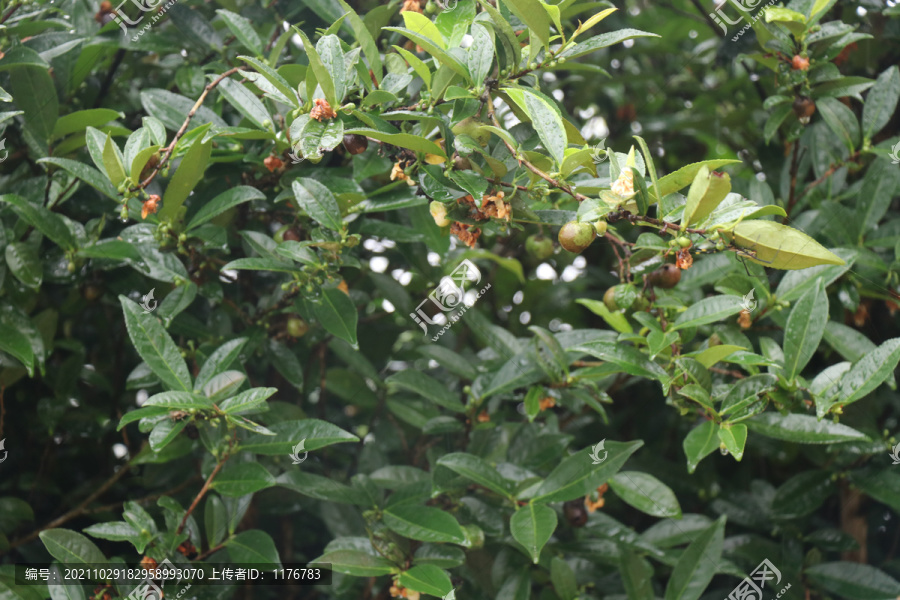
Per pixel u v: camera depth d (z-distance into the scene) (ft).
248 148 6.51
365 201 6.11
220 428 5.79
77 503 7.95
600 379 7.38
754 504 8.27
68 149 6.65
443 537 6.00
